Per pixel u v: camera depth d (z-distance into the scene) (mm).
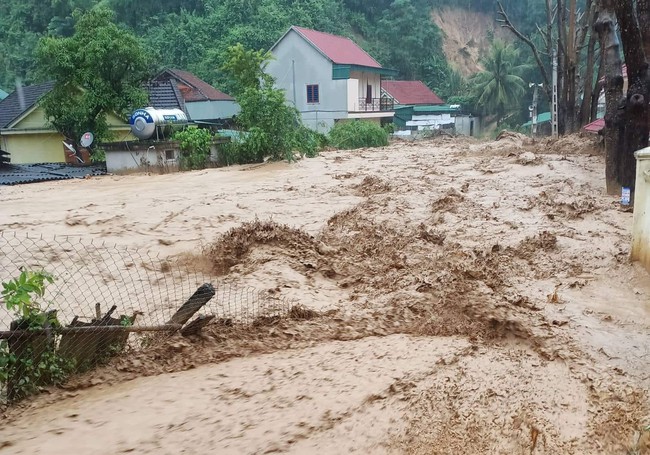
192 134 22688
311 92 40188
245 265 8250
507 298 6469
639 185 7250
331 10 53969
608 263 7656
